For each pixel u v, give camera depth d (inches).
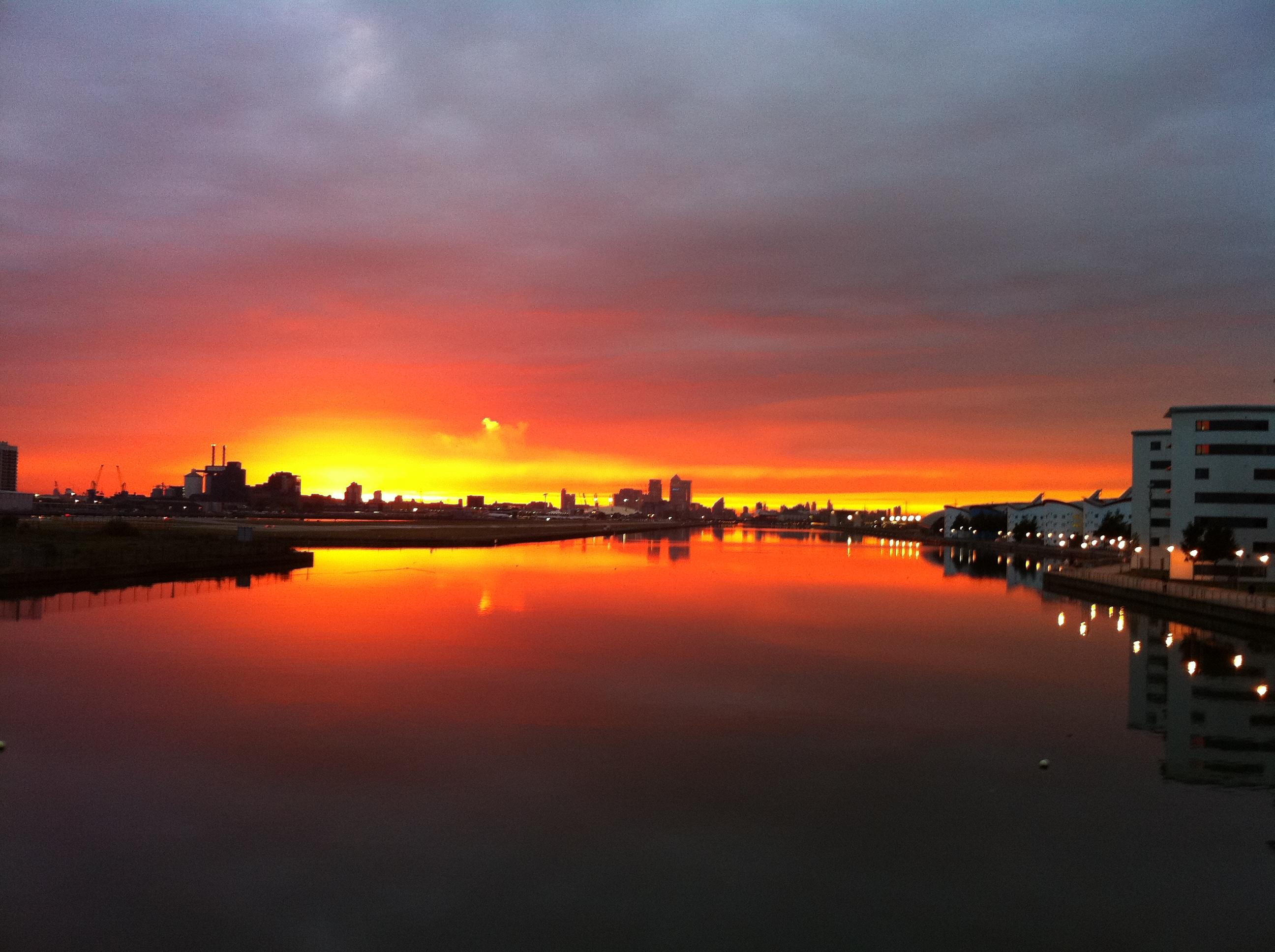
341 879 654.5
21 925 580.1
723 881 665.6
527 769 911.7
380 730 1045.8
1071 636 2023.9
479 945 567.5
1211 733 1123.9
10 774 862.5
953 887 665.0
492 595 2600.9
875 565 4714.6
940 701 1280.8
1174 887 674.8
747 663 1540.4
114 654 1502.2
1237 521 3250.5
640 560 4690.0
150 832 730.8
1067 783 911.0
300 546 4987.7
